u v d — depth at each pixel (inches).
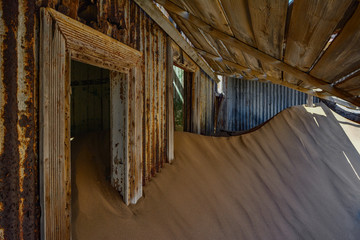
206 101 243.9
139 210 89.5
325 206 147.9
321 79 123.5
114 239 72.6
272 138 200.2
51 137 52.3
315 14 62.4
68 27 56.8
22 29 46.6
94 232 71.2
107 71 149.5
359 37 65.7
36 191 49.8
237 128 367.2
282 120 226.1
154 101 114.5
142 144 102.3
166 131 129.9
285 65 119.6
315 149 199.9
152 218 88.6
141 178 96.3
